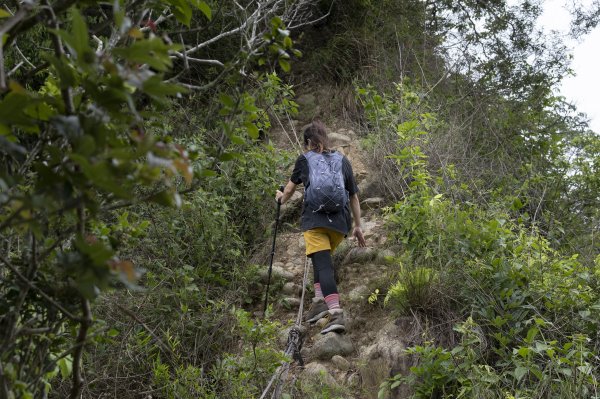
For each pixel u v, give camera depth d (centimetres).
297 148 904
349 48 1088
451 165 692
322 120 996
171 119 702
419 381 487
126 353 495
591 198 810
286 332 598
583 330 505
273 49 273
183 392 470
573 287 527
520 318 508
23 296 209
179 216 630
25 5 179
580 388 442
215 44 929
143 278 582
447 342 518
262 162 745
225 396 479
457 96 979
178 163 175
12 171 222
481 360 498
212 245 636
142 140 173
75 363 217
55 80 267
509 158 860
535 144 884
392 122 829
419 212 602
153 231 606
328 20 1142
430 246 594
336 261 697
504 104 995
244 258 694
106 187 157
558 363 452
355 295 621
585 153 859
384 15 1127
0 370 198
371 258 685
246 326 509
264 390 487
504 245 557
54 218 222
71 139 175
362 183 814
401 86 865
